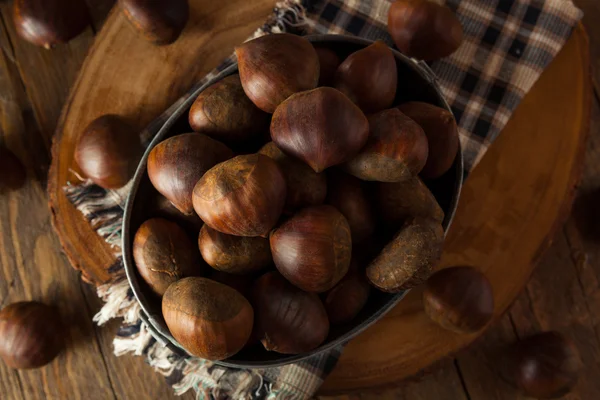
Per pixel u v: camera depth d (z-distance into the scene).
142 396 0.45
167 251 0.33
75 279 0.45
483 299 0.39
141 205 0.34
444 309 0.39
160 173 0.32
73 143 0.41
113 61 0.41
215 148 0.32
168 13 0.39
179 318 0.31
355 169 0.32
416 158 0.31
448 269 0.39
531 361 0.42
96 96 0.41
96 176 0.39
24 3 0.41
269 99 0.33
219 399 0.40
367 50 0.33
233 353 0.32
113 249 0.41
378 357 0.41
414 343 0.41
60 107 0.45
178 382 0.41
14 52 0.45
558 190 0.41
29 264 0.45
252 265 0.33
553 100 0.41
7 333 0.42
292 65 0.32
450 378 0.45
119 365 0.45
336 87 0.34
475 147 0.41
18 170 0.44
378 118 0.32
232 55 0.41
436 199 0.35
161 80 0.41
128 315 0.40
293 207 0.32
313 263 0.31
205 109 0.33
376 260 0.32
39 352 0.42
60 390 0.45
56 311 0.44
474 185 0.41
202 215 0.31
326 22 0.41
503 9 0.41
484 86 0.41
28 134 0.45
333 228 0.31
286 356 0.33
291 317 0.32
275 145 0.32
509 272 0.41
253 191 0.30
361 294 0.33
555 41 0.41
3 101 0.45
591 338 0.45
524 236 0.41
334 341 0.33
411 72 0.35
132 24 0.39
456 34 0.38
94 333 0.45
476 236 0.41
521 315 0.45
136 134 0.40
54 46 0.44
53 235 0.45
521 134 0.41
